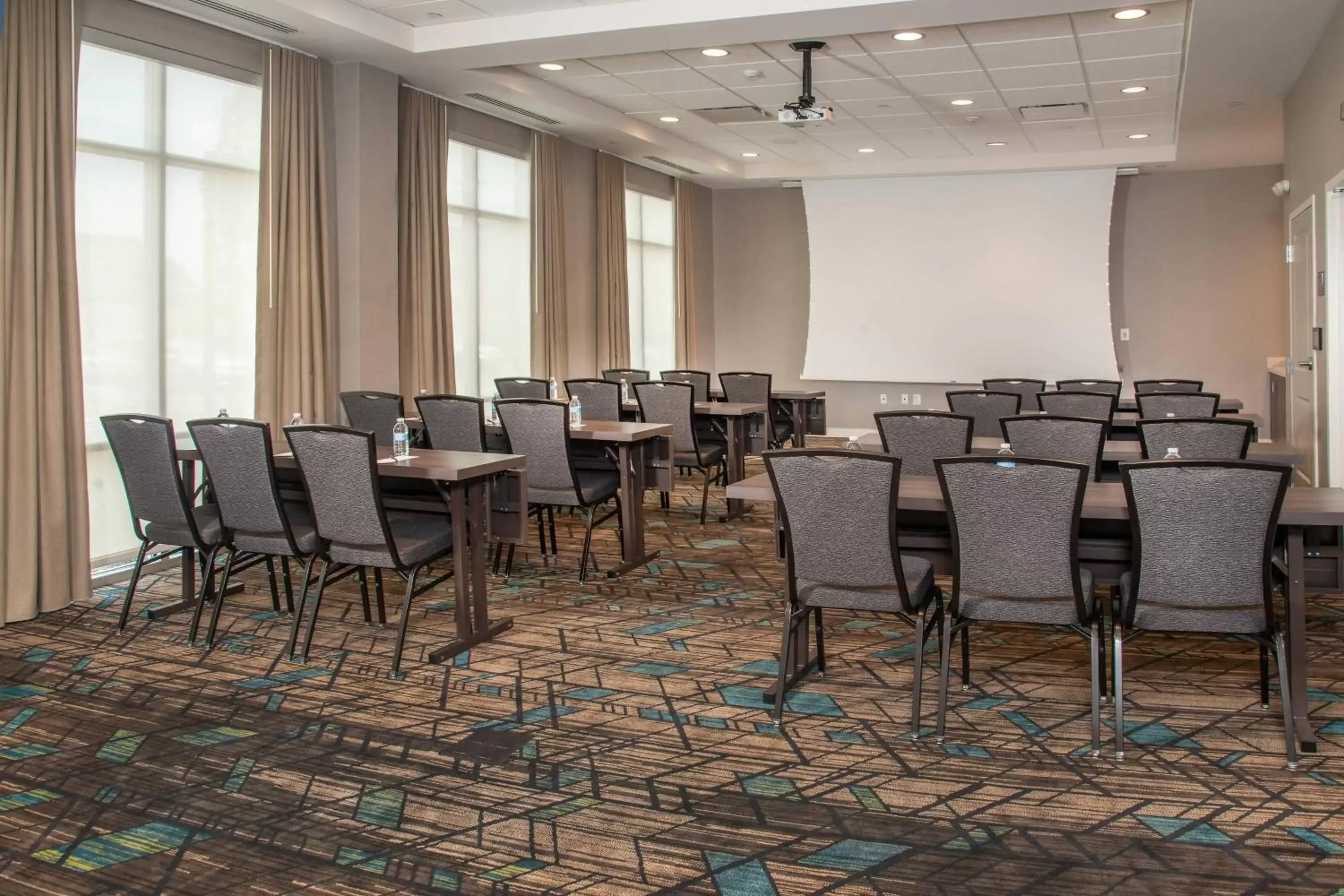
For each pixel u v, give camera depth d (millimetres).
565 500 5469
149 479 4391
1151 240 11891
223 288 6406
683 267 12758
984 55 7168
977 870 2514
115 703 3746
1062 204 11523
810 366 12836
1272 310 11516
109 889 2486
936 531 3773
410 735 3439
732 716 3588
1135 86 8070
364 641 4508
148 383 5941
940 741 3324
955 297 12094
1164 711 3555
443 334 8148
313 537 4281
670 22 6098
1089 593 3270
